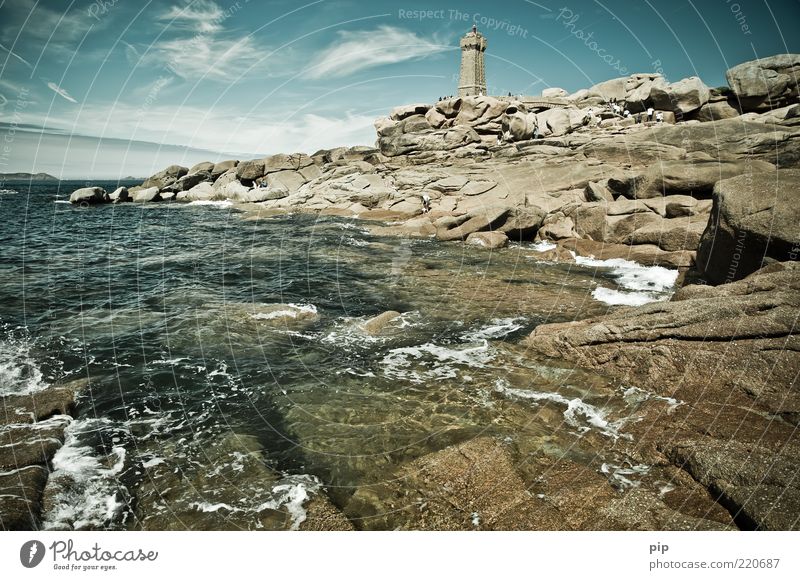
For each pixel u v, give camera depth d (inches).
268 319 430.9
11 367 321.7
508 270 649.0
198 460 228.2
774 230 402.6
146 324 412.5
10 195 1891.0
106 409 274.2
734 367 264.4
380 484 207.8
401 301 497.7
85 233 970.7
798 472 182.1
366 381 310.7
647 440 227.1
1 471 208.7
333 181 1472.7
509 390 292.5
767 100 1226.0
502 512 183.2
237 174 1861.5
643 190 823.1
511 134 1510.8
